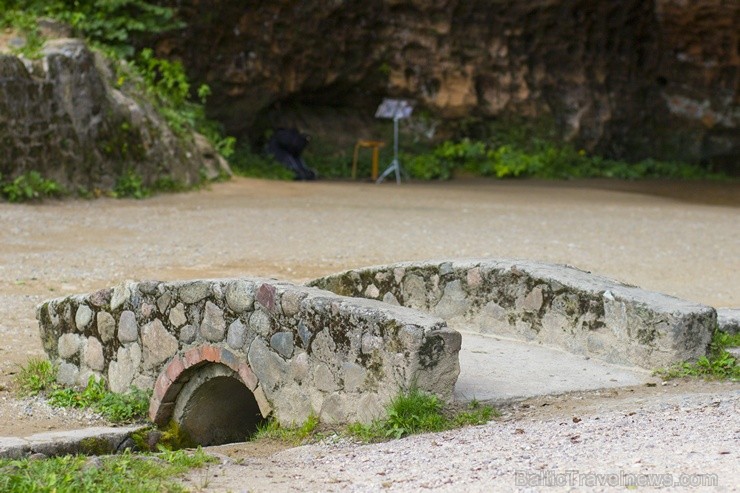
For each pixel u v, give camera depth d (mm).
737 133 29984
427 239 15086
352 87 27031
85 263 12648
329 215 17375
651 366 7227
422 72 27219
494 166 27297
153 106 20234
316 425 6465
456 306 8414
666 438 5258
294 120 26578
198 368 7395
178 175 19781
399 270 8688
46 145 17609
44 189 17281
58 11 21234
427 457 5371
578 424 5801
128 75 20000
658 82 30109
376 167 25281
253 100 25141
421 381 6109
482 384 6824
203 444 7648
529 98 28172
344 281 9055
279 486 5004
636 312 7297
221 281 7141
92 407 7816
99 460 5590
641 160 30109
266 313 6852
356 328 6328
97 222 15703
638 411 6051
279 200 19281
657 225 17828
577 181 26859
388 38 26547
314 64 25719
